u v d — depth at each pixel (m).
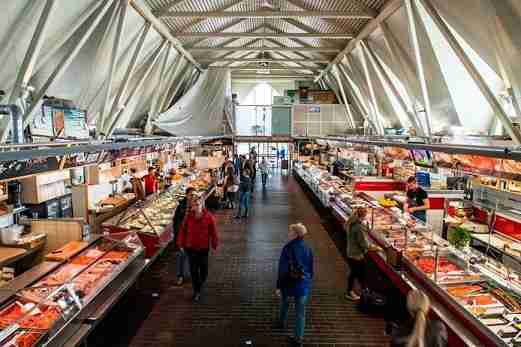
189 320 5.33
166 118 12.20
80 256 5.23
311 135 18.33
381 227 6.96
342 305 5.83
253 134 20.00
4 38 5.51
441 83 8.31
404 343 2.99
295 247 4.77
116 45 7.69
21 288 4.05
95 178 8.41
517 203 6.88
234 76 25.22
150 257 6.49
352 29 11.88
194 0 10.39
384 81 11.80
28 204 6.83
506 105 7.62
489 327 3.63
